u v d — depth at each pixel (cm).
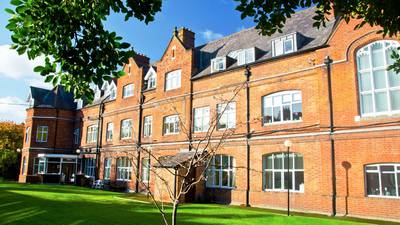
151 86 2959
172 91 2653
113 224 1204
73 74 544
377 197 1523
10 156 4712
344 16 685
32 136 3856
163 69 2773
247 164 2039
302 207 1761
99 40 536
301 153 1820
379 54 1616
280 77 1969
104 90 3753
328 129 1716
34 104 3919
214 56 2578
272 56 2030
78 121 3966
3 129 4984
